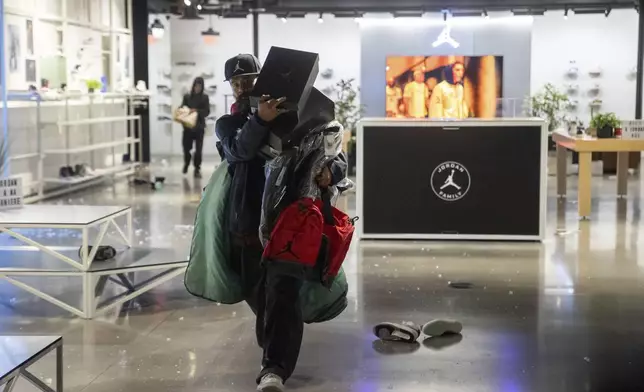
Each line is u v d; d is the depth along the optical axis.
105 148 12.55
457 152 7.04
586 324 4.46
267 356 3.25
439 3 14.41
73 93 10.12
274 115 3.15
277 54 3.21
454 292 5.22
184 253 5.08
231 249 3.44
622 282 5.46
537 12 14.98
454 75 15.31
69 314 4.70
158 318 4.61
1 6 8.30
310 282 3.48
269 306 3.28
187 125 12.45
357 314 4.68
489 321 4.52
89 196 10.14
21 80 9.38
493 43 15.23
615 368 3.72
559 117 16.20
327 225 3.32
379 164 7.09
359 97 16.31
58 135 10.76
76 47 11.26
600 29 16.36
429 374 3.64
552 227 7.76
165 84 16.97
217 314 4.70
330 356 3.91
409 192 7.11
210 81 16.86
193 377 3.62
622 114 16.48
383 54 15.38
